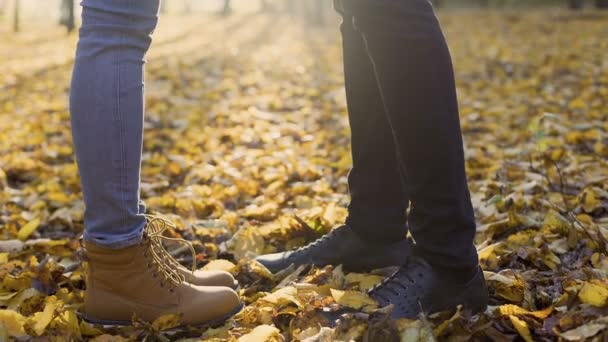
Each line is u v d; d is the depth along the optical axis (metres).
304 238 2.32
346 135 4.41
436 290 1.57
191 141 4.37
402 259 1.92
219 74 8.35
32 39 18.94
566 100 5.31
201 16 38.03
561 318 1.48
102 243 1.55
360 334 1.46
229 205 2.95
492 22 17.42
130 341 1.59
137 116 1.54
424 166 1.50
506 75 7.27
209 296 1.68
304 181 3.30
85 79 1.50
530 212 2.44
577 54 8.53
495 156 3.53
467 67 8.20
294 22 26.41
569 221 2.23
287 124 4.91
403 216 1.91
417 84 1.46
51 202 2.99
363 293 1.64
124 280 1.60
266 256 2.04
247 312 1.69
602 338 1.36
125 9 1.51
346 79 1.83
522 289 1.70
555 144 3.53
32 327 1.59
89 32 1.52
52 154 4.01
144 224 1.61
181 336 1.66
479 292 1.61
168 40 17.38
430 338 1.43
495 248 2.04
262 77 8.02
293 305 1.68
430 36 1.45
